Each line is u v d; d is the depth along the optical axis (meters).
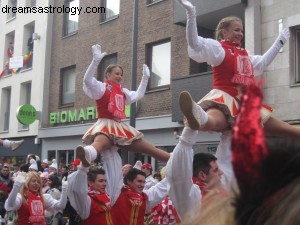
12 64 21.08
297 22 10.09
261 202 0.96
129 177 4.91
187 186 3.11
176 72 13.48
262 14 10.76
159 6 14.30
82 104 17.38
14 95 21.44
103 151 4.79
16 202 6.43
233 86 3.61
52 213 8.24
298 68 10.23
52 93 19.16
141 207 4.81
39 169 11.84
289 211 0.88
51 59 19.44
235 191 1.05
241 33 3.85
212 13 11.81
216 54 3.62
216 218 1.08
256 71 4.00
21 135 20.44
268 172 0.96
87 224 4.60
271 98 10.32
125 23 15.70
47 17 19.50
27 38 21.47
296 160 0.95
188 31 3.54
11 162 20.91
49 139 18.75
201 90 11.53
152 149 4.84
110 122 4.73
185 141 3.07
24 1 21.41
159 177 8.72
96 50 4.76
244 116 0.96
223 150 3.53
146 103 14.29
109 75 5.15
